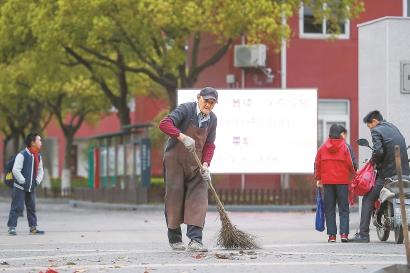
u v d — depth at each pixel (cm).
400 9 7294
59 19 6088
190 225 2458
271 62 7156
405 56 3931
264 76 7150
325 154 3084
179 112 2445
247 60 6981
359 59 4134
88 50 6669
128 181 7000
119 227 4369
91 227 4372
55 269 2089
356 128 7231
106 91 7681
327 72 7231
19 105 9194
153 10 5775
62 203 8456
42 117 10612
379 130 3014
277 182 7106
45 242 3162
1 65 7788
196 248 2456
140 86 8269
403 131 3919
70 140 9294
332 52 7238
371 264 2195
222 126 6359
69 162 9250
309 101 6316
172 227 2505
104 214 5972
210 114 2478
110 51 6844
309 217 5441
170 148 2464
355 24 7262
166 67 6488
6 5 6581
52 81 7769
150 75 6650
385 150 3003
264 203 6456
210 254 2400
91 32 6069
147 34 6194
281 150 6331
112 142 7350
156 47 6500
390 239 3316
